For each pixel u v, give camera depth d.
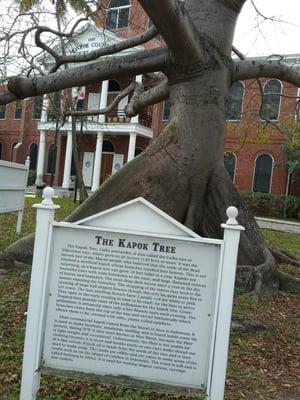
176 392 2.78
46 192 2.89
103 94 28.34
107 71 6.95
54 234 2.90
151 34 7.86
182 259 2.79
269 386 3.88
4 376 3.60
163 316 2.81
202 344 2.78
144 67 6.88
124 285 2.83
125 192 6.62
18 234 9.66
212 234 6.84
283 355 4.62
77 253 2.87
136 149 31.14
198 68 6.68
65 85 7.07
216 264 2.78
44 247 2.88
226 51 6.95
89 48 15.33
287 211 25.58
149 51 6.93
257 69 7.50
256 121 23.19
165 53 6.81
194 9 6.87
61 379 3.58
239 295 6.30
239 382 3.88
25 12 9.23
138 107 9.23
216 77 6.80
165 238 2.79
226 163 28.00
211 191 6.94
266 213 25.97
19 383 3.49
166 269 2.80
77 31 14.83
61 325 2.89
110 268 2.84
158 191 6.64
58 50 12.49
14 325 4.68
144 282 2.82
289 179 26.53
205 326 2.78
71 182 31.41
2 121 37.72
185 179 6.77
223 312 2.75
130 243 2.83
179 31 5.80
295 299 6.61
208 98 6.78
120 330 2.84
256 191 27.30
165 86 8.50
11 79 7.08
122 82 29.50
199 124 6.79
